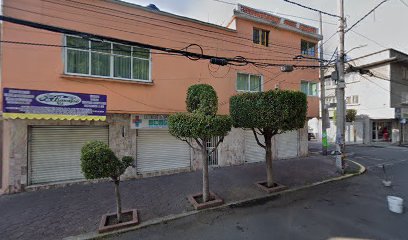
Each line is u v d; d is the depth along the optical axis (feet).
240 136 36.11
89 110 24.49
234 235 14.79
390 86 63.93
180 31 30.25
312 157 42.78
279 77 39.70
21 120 23.11
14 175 22.79
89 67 25.26
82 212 18.52
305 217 17.21
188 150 32.42
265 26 38.04
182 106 30.45
